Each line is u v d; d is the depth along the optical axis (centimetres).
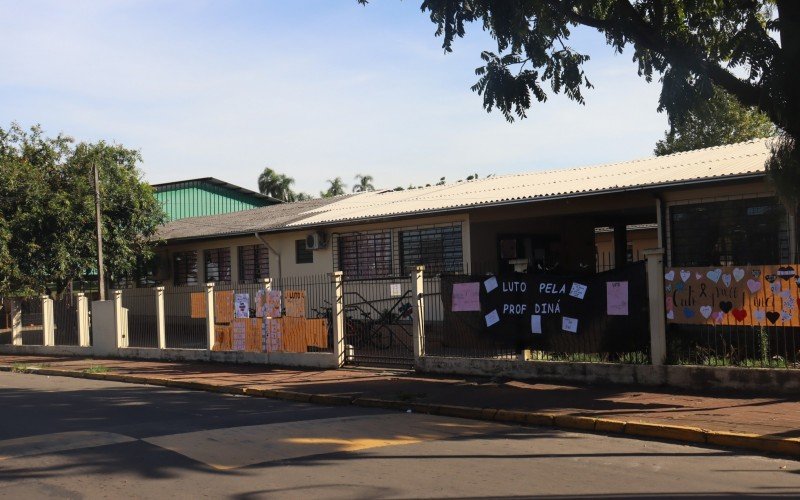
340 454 802
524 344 1295
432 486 664
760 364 1066
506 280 1324
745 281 1059
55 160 2633
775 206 1333
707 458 770
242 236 2478
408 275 1991
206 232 2597
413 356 1479
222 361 1827
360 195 2766
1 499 658
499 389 1196
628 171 1769
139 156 2788
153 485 689
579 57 1192
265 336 1734
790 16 997
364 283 2067
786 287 1027
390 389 1260
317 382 1402
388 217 1912
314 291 2162
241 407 1185
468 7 1128
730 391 1056
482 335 1350
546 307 1273
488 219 1803
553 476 695
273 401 1267
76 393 1419
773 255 1340
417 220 1970
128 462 783
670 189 1445
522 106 1194
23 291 2452
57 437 925
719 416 912
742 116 2811
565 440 874
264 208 3100
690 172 1477
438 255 1930
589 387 1177
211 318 1866
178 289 2686
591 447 831
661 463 747
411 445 850
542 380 1250
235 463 766
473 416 1039
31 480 721
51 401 1291
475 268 1844
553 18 1131
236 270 2567
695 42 1164
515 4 1091
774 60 990
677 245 1473
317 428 961
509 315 1316
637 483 666
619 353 1195
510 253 1953
